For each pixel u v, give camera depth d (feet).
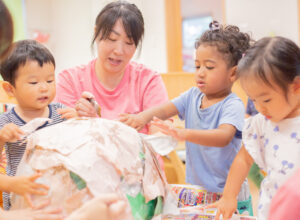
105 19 3.36
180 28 11.76
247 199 3.30
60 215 1.92
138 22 3.42
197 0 14.30
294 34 9.52
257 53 2.31
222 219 2.64
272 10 9.90
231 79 3.19
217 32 3.17
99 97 3.78
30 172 2.10
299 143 2.42
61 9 11.01
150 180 2.29
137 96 3.84
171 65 11.67
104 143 2.16
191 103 3.51
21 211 1.93
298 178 1.40
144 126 3.48
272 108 2.33
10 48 1.93
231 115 3.06
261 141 2.72
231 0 10.66
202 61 3.14
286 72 2.23
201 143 2.90
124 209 1.59
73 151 2.07
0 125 2.80
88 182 1.95
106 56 3.47
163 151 2.69
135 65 4.00
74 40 11.00
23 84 2.68
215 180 3.25
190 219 2.59
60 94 3.73
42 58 2.70
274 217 1.41
